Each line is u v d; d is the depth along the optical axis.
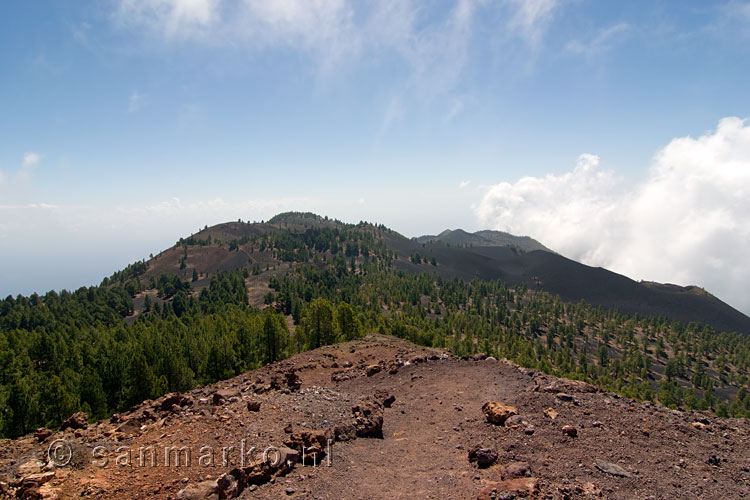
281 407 19.22
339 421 18.34
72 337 86.81
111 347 67.06
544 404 18.77
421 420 20.09
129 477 12.56
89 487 11.76
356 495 12.20
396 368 30.31
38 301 169.88
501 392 22.08
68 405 38.53
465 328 147.50
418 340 78.38
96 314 142.38
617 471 12.81
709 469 13.34
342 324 65.94
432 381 26.67
